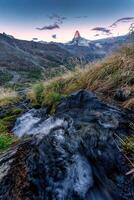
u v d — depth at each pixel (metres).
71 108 6.85
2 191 4.21
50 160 4.38
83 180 4.28
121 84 7.66
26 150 4.65
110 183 4.38
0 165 4.67
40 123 7.08
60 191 4.09
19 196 4.04
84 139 4.88
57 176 4.21
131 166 4.62
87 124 5.36
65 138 4.81
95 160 4.64
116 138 5.14
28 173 4.24
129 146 4.99
